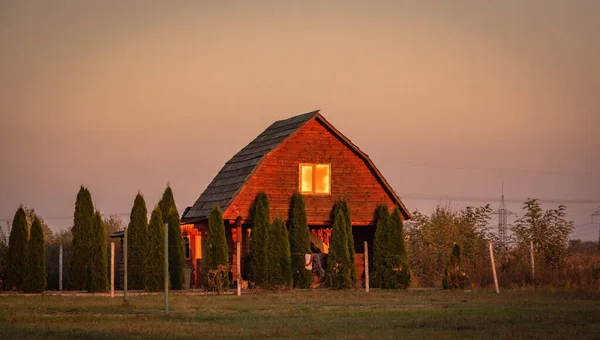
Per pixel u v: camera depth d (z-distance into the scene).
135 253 39.59
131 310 28.33
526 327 23.20
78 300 32.72
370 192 45.09
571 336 21.20
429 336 21.28
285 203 43.59
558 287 39.19
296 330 22.64
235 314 27.11
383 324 24.02
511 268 43.28
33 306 29.64
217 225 39.16
